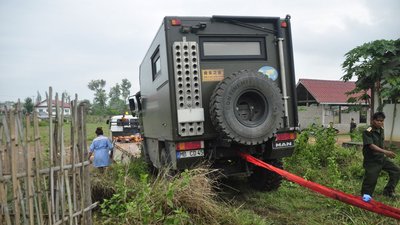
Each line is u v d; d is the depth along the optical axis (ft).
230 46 20.03
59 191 11.89
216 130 18.84
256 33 20.44
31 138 11.48
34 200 11.21
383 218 15.43
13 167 10.65
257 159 19.21
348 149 31.35
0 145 10.73
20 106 10.98
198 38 19.38
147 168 28.43
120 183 17.21
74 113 12.64
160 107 22.02
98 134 29.27
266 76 18.69
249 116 18.92
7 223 10.82
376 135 19.20
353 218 15.67
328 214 16.72
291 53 20.85
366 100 39.32
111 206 15.12
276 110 18.74
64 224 11.99
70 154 12.72
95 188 18.79
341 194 13.88
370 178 18.97
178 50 18.69
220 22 19.84
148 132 28.35
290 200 19.98
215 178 18.86
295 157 28.30
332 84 92.48
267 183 21.56
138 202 14.39
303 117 87.66
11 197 11.90
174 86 18.74
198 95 18.83
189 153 18.70
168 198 13.85
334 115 84.99
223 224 14.83
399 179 20.99
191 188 15.03
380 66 34.27
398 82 32.91
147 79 27.35
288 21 20.84
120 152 48.55
